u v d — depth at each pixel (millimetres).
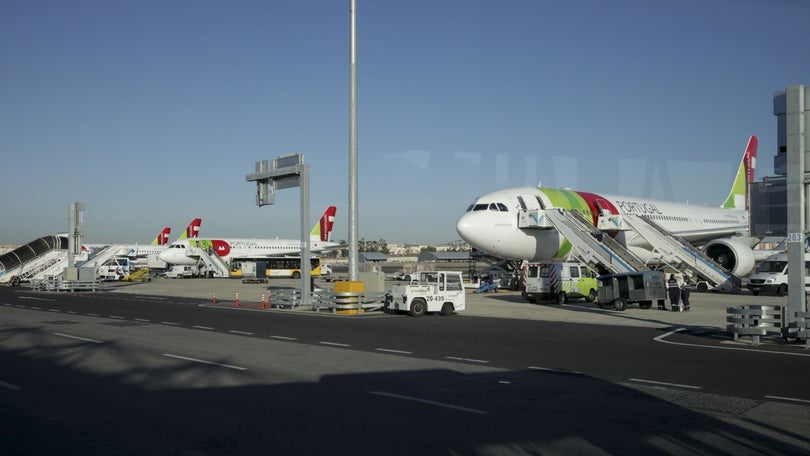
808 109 18047
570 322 25547
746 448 8055
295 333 21609
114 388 11984
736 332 19047
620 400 10938
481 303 36281
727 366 14609
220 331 22250
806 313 17781
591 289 36531
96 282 54938
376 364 14859
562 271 35438
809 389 11922
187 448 8094
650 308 31984
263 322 25703
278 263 80938
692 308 31891
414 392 11602
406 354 16578
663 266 49938
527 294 36250
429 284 29375
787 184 18328
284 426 9180
